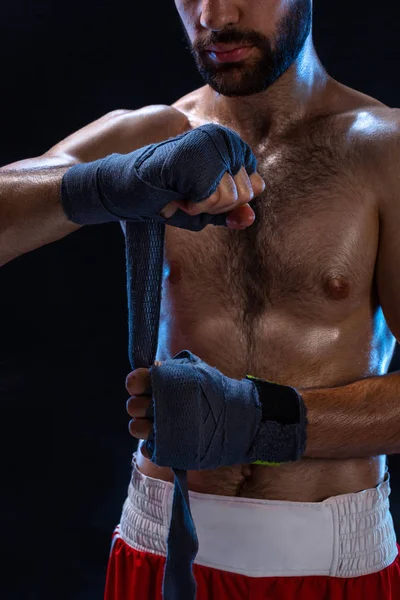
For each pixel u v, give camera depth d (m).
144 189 1.39
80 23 5.16
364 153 1.79
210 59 1.71
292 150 1.86
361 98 1.92
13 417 5.16
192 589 1.48
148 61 5.18
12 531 4.51
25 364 5.30
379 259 1.76
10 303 5.33
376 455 1.70
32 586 4.25
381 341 1.82
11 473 4.88
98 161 1.52
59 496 4.75
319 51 4.88
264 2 1.66
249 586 1.71
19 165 1.70
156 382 1.46
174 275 1.82
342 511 1.73
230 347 1.77
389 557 1.80
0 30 5.19
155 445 1.46
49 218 1.56
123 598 1.85
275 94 1.87
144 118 1.91
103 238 5.34
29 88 5.28
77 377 5.30
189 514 1.48
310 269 1.76
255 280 1.78
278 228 1.79
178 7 1.74
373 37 4.82
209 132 1.38
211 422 1.47
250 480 1.75
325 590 1.73
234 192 1.40
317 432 1.60
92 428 5.14
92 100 5.28
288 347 1.74
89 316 5.35
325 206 1.78
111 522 4.61
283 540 1.71
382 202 1.75
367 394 1.67
